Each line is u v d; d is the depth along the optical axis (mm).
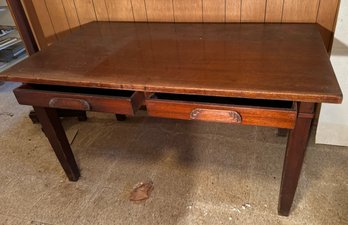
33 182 1611
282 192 1207
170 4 1565
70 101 1145
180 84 976
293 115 933
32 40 1770
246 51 1182
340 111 1513
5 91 2592
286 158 1095
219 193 1435
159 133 1887
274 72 998
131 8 1648
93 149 1809
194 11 1551
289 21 1448
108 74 1089
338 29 1313
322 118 1561
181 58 1172
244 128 1847
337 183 1421
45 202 1482
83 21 1796
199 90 944
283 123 962
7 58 2869
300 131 999
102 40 1446
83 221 1366
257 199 1385
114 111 1107
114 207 1419
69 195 1509
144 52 1264
